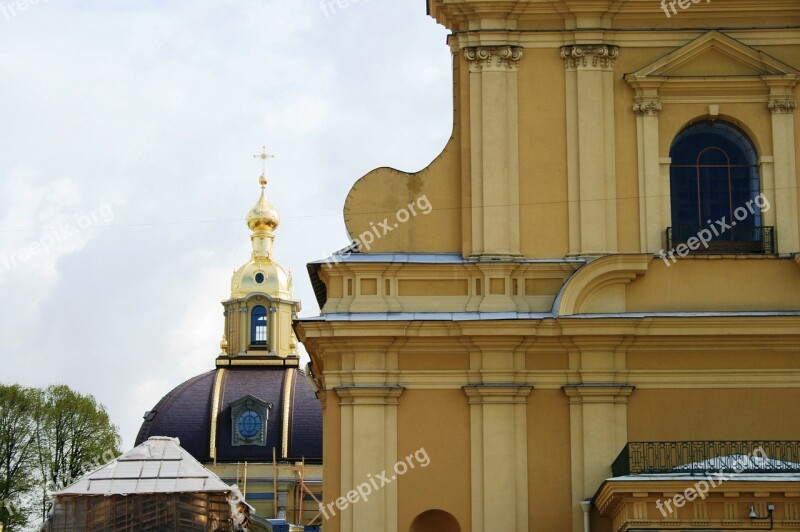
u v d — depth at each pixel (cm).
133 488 4438
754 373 4053
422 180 4194
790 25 4256
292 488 10225
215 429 10431
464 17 4253
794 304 4109
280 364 11031
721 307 4103
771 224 4162
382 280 4119
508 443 4016
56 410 8631
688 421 4038
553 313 4034
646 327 4031
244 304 11250
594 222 4138
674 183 4222
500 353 4050
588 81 4209
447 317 4044
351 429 4031
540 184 4166
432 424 4038
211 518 4444
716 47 4231
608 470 4003
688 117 4212
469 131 4203
